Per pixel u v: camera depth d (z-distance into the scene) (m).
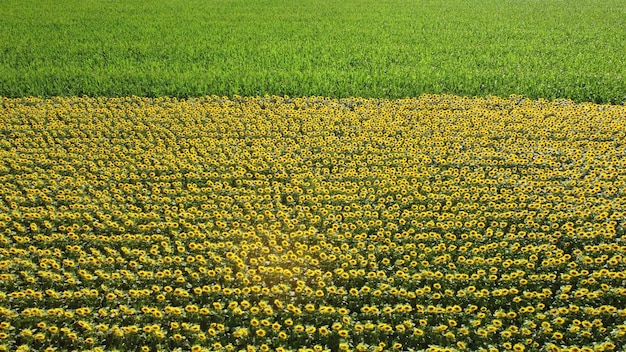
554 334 6.65
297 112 13.44
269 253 8.44
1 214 9.22
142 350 6.74
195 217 9.26
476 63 17.83
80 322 6.88
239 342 6.81
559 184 10.07
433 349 6.51
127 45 19.81
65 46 19.58
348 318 7.01
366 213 9.19
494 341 6.84
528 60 18.00
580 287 7.57
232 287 7.68
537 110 13.52
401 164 11.00
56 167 10.75
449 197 9.68
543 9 28.09
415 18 25.31
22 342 6.83
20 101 14.42
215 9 27.28
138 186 10.05
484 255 8.23
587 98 14.68
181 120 13.21
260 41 20.73
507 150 11.50
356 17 25.45
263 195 10.08
